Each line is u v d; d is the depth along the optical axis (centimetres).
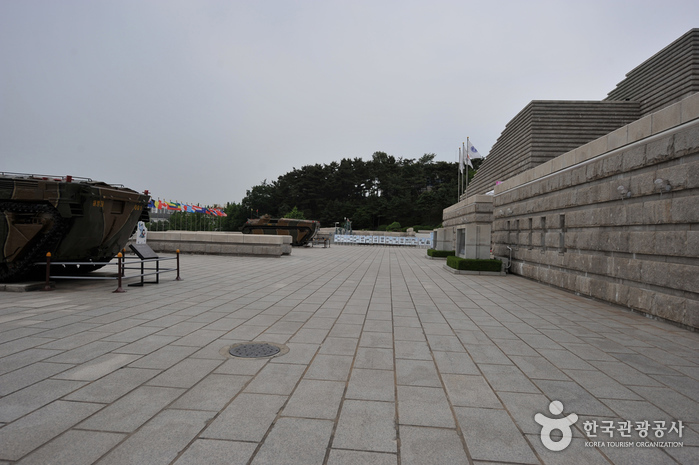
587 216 1011
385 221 7112
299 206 7794
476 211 1698
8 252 930
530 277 1379
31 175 968
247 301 855
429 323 681
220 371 431
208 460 265
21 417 322
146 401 355
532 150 2272
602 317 763
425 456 277
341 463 265
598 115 2272
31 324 628
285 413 336
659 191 748
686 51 1977
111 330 596
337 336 583
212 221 7088
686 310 668
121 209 1054
